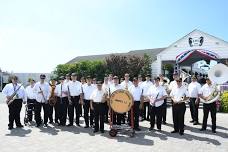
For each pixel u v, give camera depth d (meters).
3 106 19.22
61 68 33.44
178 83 10.00
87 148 8.12
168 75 25.11
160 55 24.69
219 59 22.08
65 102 11.50
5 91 10.88
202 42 22.64
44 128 11.02
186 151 7.85
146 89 12.31
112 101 9.49
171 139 9.26
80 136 9.66
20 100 11.03
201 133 10.16
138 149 8.03
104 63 31.34
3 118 13.54
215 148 8.18
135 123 10.62
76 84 11.59
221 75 10.17
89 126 11.40
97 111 10.23
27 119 11.84
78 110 11.59
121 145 8.48
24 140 9.05
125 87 11.05
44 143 8.68
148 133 10.16
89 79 11.24
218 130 10.72
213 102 10.23
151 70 27.81
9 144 8.54
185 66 25.50
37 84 11.41
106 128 11.04
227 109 15.73
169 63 25.36
